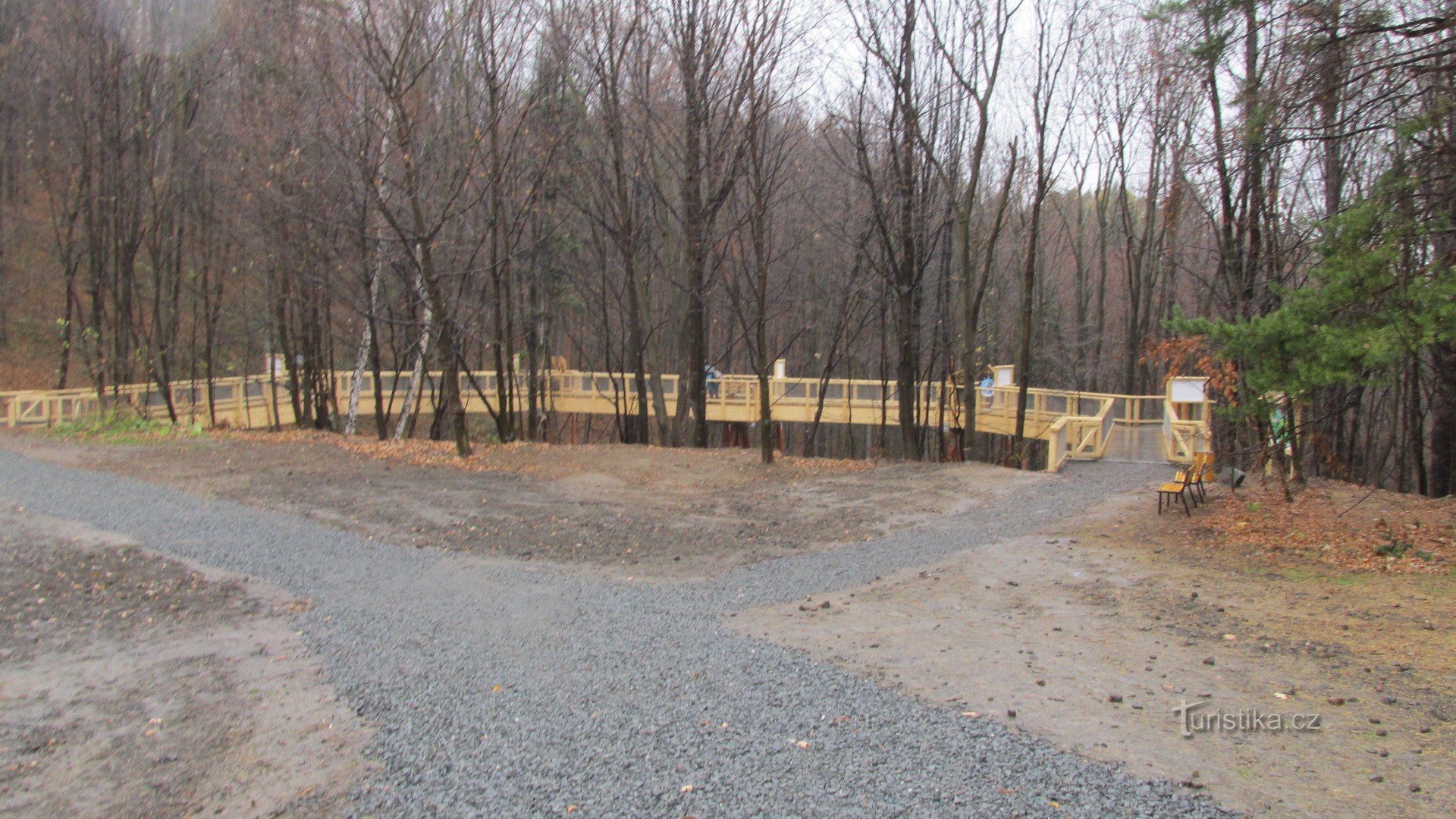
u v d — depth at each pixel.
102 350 27.06
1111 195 49.22
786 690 6.73
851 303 28.55
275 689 6.76
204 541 11.38
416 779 5.33
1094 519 14.20
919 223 24.56
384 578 10.34
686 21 23.20
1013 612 9.17
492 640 8.11
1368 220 10.11
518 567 11.30
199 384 29.59
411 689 6.79
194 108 27.02
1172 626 8.48
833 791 5.05
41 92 29.42
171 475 15.84
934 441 35.91
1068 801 4.90
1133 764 5.37
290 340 29.97
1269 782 5.14
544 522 14.10
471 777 5.33
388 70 19.22
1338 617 8.55
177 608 8.68
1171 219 22.27
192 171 25.83
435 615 8.90
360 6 18.31
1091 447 22.00
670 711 6.32
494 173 21.36
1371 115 10.89
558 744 5.77
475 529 13.36
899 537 13.45
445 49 22.81
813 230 29.38
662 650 7.84
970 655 7.64
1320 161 17.34
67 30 24.80
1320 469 19.42
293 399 28.30
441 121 24.52
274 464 17.45
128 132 27.12
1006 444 31.41
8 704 6.39
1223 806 4.84
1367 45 10.37
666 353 40.62
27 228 35.44
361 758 5.64
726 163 23.64
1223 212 17.97
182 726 6.11
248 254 26.44
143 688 6.75
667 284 33.06
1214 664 7.28
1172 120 27.94
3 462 16.58
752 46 20.83
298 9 21.39
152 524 12.05
